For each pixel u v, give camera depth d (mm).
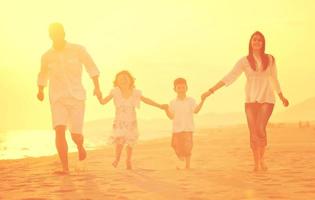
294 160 8750
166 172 6875
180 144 8359
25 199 4676
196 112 8328
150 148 15594
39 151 22578
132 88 8125
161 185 5371
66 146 7051
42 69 7129
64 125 7008
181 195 4645
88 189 5203
